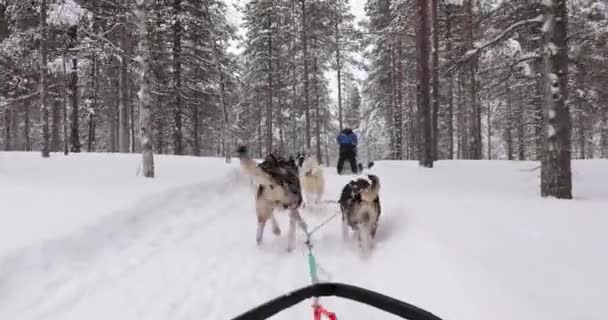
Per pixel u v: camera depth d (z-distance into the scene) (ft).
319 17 104.01
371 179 22.43
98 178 36.76
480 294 14.61
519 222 22.56
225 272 20.39
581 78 36.94
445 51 66.33
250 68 110.32
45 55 48.78
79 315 15.67
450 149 96.02
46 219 22.80
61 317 15.46
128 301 16.96
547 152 32.53
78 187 31.89
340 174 57.21
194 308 16.69
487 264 16.75
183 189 34.06
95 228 22.44
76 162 46.60
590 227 20.93
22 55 54.65
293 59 113.50
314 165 35.12
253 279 19.67
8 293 16.21
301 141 136.67
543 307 13.07
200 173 43.73
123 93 75.61
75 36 58.13
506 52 52.16
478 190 38.24
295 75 115.14
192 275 19.83
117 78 83.76
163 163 50.26
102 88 93.09
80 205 26.12
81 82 90.02
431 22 63.87
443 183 43.21
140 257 21.47
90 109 87.76
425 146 57.11
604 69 35.42
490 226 21.99
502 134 143.95
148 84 38.83
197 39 83.97
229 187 41.16
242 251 23.53
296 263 21.84
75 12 46.52
